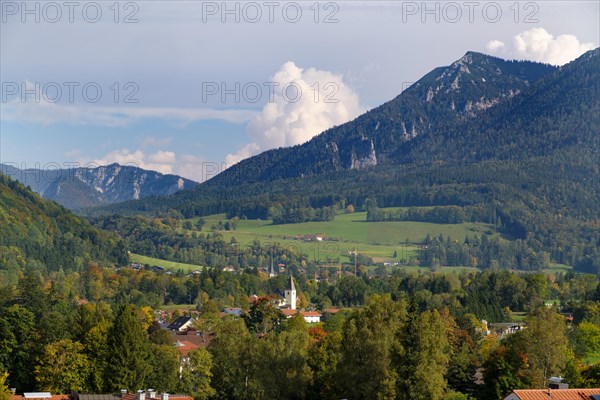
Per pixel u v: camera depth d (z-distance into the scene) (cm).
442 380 19125
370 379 19188
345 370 19500
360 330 19838
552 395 15450
